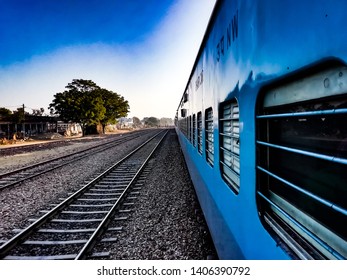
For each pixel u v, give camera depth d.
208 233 4.55
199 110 5.05
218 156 3.17
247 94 1.98
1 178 9.52
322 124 1.25
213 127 3.50
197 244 4.20
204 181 4.64
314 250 1.33
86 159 14.16
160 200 6.57
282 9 1.38
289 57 1.32
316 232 1.33
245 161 2.08
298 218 1.49
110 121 52.69
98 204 6.35
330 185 1.21
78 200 6.62
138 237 4.52
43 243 4.25
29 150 20.27
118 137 36.84
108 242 4.33
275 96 1.63
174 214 5.54
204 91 4.26
